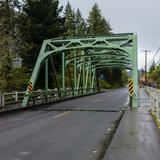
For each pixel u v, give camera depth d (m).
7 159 10.27
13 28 42.94
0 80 36.25
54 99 40.44
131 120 19.30
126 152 10.53
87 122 20.09
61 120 21.17
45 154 10.95
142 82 162.88
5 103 29.73
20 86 40.41
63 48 33.53
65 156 10.63
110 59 55.62
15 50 41.59
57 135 14.99
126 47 31.92
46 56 33.44
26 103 30.14
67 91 46.16
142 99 43.25
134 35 31.83
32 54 45.81
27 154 10.97
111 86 130.62
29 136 14.69
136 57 31.27
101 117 22.97
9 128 17.31
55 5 48.31
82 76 62.16
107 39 32.66
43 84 47.72
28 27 44.91
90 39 33.09
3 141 13.41
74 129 16.98
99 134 15.28
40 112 26.77
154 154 10.24
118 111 27.70
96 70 73.44
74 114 25.16
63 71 43.84
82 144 12.74
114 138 13.12
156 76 137.00
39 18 46.84
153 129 15.59
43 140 13.66
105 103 37.84
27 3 46.94
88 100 44.03
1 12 41.78
